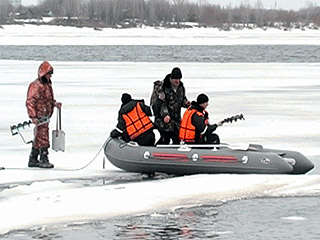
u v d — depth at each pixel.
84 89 59.44
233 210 20.52
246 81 70.69
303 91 59.03
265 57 146.75
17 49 183.00
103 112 43.41
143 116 25.70
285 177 23.78
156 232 18.47
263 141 32.78
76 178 24.80
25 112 43.19
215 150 24.59
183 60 130.88
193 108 25.45
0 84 64.00
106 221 19.33
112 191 22.11
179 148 24.73
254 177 23.62
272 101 50.66
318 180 23.70
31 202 20.81
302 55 156.12
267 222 19.38
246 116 42.09
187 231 18.55
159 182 23.41
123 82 67.81
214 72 86.06
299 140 33.16
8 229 18.50
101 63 107.62
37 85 26.08
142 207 20.55
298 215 20.06
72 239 17.83
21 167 26.69
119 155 25.27
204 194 21.92
